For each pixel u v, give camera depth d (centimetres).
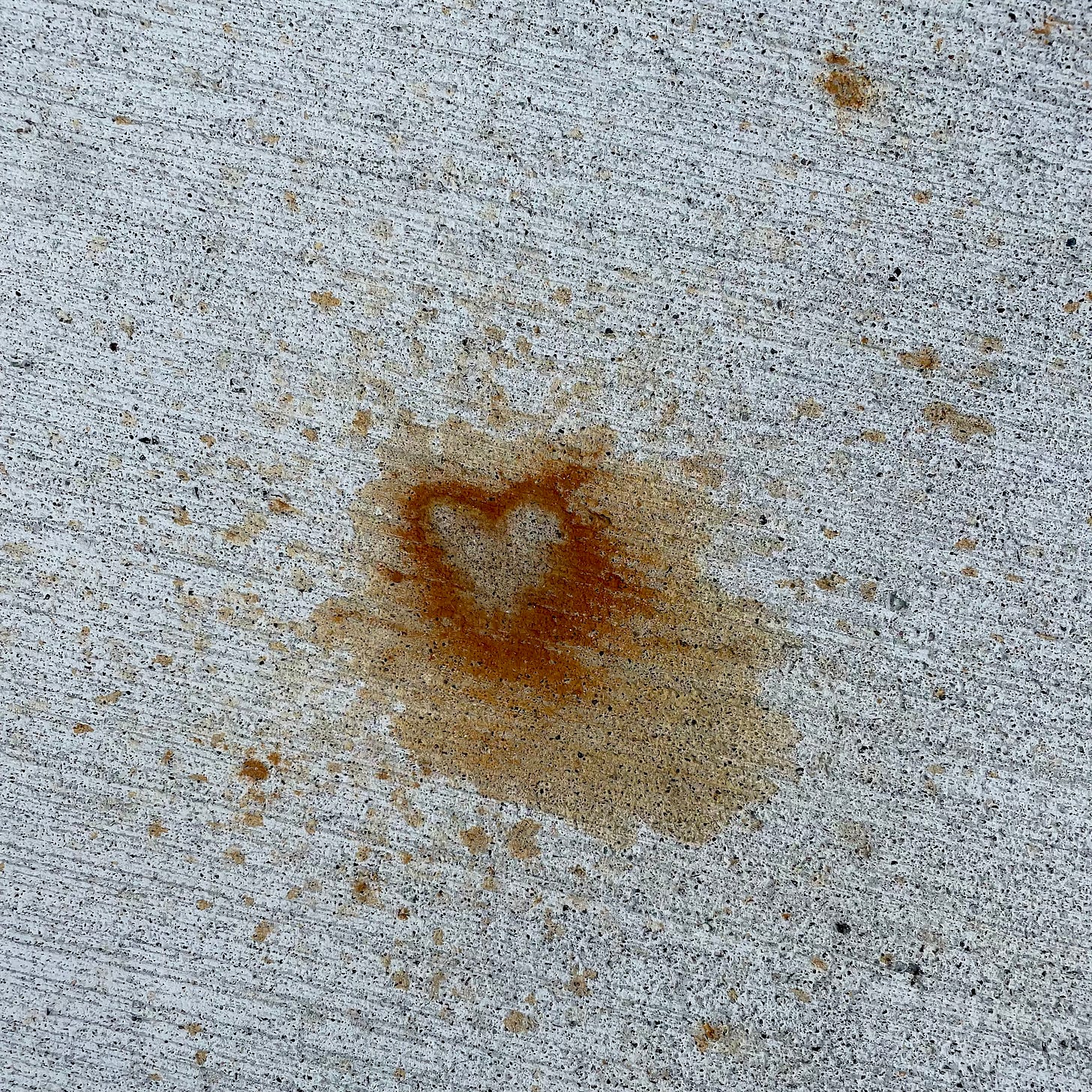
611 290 76
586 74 75
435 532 76
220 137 76
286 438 76
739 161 75
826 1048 75
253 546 76
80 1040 76
